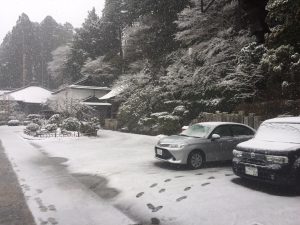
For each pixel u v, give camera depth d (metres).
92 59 58.47
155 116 25.95
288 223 5.64
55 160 13.88
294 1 13.80
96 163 12.77
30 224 6.10
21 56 106.38
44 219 6.37
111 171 10.98
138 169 11.08
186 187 8.21
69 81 71.19
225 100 21.92
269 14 15.16
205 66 23.73
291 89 15.24
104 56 54.25
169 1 30.19
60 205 7.30
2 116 57.00
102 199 7.80
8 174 10.80
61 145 19.58
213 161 11.09
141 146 18.14
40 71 107.75
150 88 30.50
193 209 6.62
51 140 22.61
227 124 11.66
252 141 8.31
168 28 31.48
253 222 5.77
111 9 49.44
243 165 7.97
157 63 33.41
